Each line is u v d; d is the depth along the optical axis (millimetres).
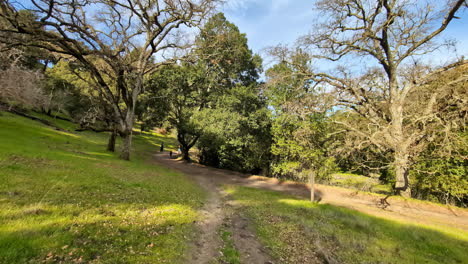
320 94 17078
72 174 9758
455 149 12859
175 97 28609
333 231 8406
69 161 12617
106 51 18109
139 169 16312
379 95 19719
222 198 12648
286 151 20062
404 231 8875
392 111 16062
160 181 13266
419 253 7129
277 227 8375
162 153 37156
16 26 14438
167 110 29547
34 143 16062
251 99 23891
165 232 6012
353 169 17500
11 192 6234
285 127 20641
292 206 11797
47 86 32594
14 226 4352
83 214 5824
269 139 23656
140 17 19344
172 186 12672
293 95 20484
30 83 19578
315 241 7371
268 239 7180
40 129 24016
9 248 3588
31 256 3588
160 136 63594
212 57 26641
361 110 18484
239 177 22172
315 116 17328
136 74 21188
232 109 24531
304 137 15930
